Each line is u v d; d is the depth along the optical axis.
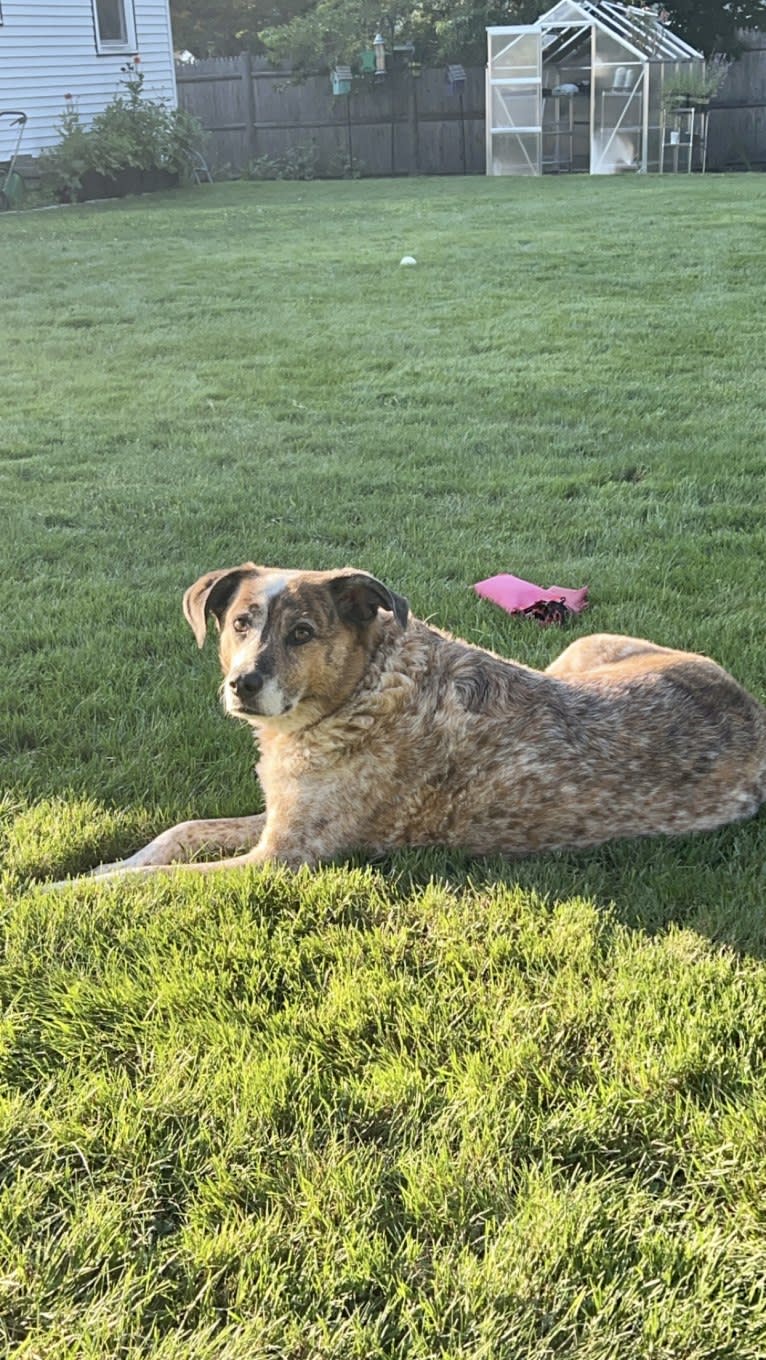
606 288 9.36
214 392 6.80
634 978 2.03
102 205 16.20
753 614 3.65
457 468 5.35
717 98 21.98
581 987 2.03
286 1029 1.94
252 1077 1.81
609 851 2.47
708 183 16.70
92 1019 1.96
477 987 2.03
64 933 2.19
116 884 2.33
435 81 21.64
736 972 2.06
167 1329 1.46
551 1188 1.63
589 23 19.11
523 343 7.73
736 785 2.57
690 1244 1.54
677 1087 1.81
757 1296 1.50
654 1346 1.43
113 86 17.47
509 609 3.74
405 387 6.82
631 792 2.49
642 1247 1.55
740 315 8.25
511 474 5.26
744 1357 1.43
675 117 19.89
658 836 2.52
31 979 2.06
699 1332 1.45
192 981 2.03
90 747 2.97
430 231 12.70
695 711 2.59
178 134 18.55
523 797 2.47
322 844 2.51
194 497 5.02
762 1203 1.60
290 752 2.51
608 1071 1.84
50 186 16.25
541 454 5.56
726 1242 1.56
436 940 2.17
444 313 8.69
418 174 22.28
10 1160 1.68
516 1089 1.81
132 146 17.11
